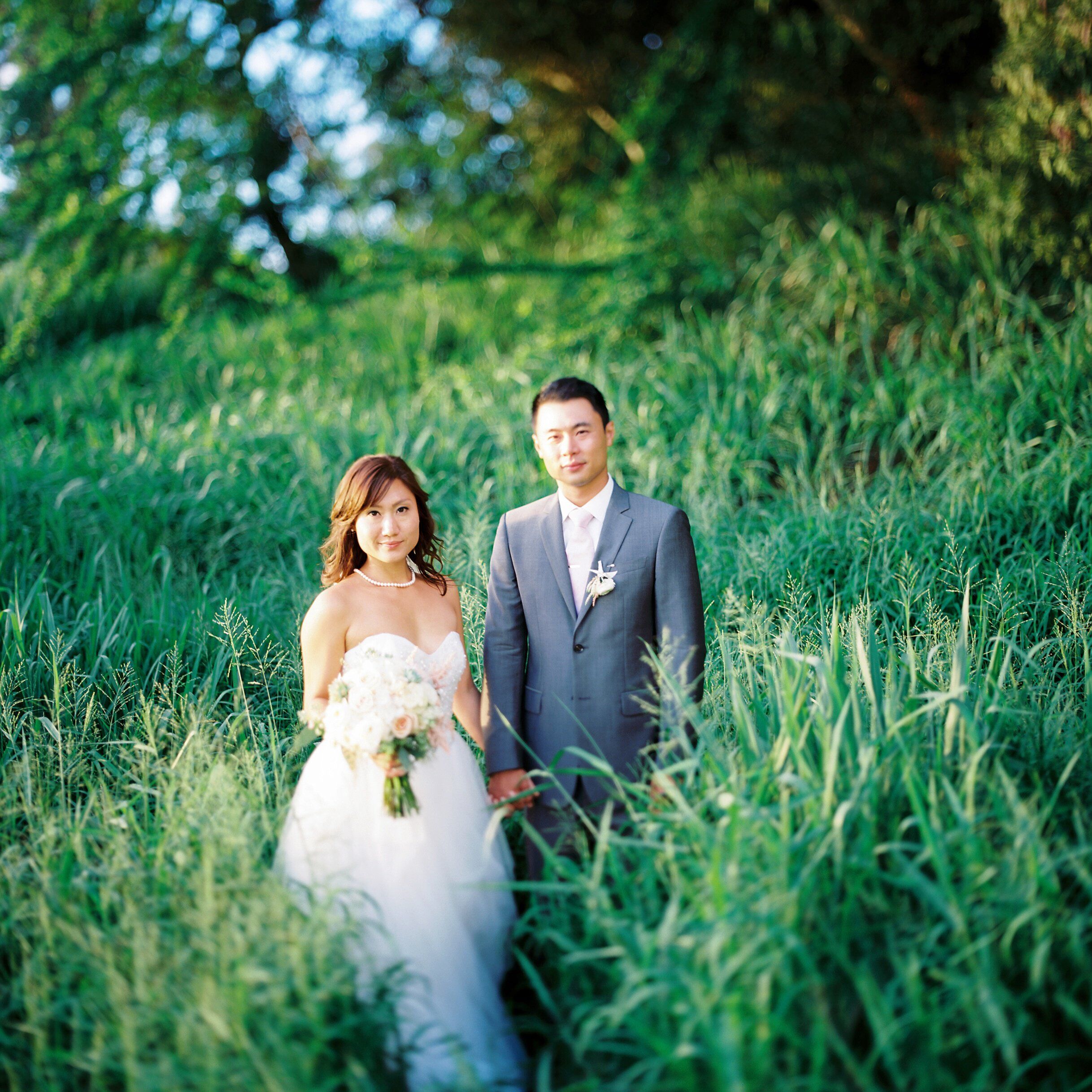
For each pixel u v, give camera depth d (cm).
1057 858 206
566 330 710
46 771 310
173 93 838
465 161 1149
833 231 688
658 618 257
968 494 449
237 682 355
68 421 655
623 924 204
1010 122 595
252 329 862
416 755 241
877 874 207
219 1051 185
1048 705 291
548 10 983
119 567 452
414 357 777
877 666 277
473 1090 192
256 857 240
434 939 232
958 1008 189
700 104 925
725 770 238
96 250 823
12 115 817
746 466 532
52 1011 210
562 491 266
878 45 746
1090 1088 188
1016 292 600
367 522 265
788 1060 178
